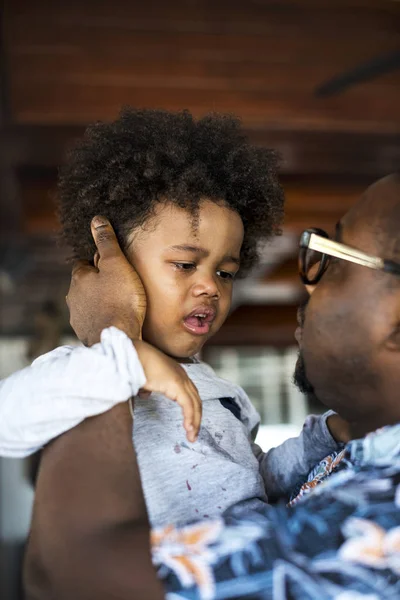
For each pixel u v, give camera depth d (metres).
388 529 0.86
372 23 4.38
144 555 0.86
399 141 5.01
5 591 4.81
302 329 1.06
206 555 0.87
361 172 5.35
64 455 0.94
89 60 4.39
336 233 1.06
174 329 1.37
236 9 4.27
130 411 0.99
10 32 4.16
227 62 4.53
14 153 4.80
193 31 4.34
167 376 1.01
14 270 7.18
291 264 7.37
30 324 9.19
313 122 4.81
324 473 1.22
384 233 0.99
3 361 9.23
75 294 1.15
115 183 1.39
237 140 1.55
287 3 4.20
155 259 1.36
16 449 0.97
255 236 1.63
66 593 0.87
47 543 0.90
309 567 0.85
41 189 5.38
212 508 1.14
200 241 1.37
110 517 0.89
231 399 1.41
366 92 4.78
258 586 0.85
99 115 4.60
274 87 4.66
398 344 0.96
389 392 0.98
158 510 1.10
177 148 1.41
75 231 1.46
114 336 1.01
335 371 1.01
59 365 0.99
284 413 10.36
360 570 0.84
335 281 1.02
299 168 5.26
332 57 4.56
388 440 0.94
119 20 4.23
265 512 0.92
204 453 1.20
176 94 4.62
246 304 8.99
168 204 1.37
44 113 4.53
